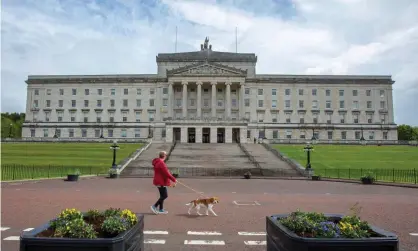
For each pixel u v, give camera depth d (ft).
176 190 88.84
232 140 330.95
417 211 56.80
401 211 56.70
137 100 368.48
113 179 124.26
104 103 370.12
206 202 51.55
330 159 191.42
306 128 362.12
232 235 38.88
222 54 394.32
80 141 309.01
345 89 370.32
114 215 23.77
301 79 368.68
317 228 20.53
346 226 20.59
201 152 206.69
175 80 351.05
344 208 59.41
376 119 366.84
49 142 307.37
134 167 154.30
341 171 150.51
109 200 66.80
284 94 367.86
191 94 365.40
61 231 20.25
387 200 71.72
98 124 365.20
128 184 104.58
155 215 50.98
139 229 23.90
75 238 19.30
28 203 61.46
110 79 371.15
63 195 74.38
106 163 170.19
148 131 362.12
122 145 262.88
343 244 18.88
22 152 212.84
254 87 366.63
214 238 37.50
